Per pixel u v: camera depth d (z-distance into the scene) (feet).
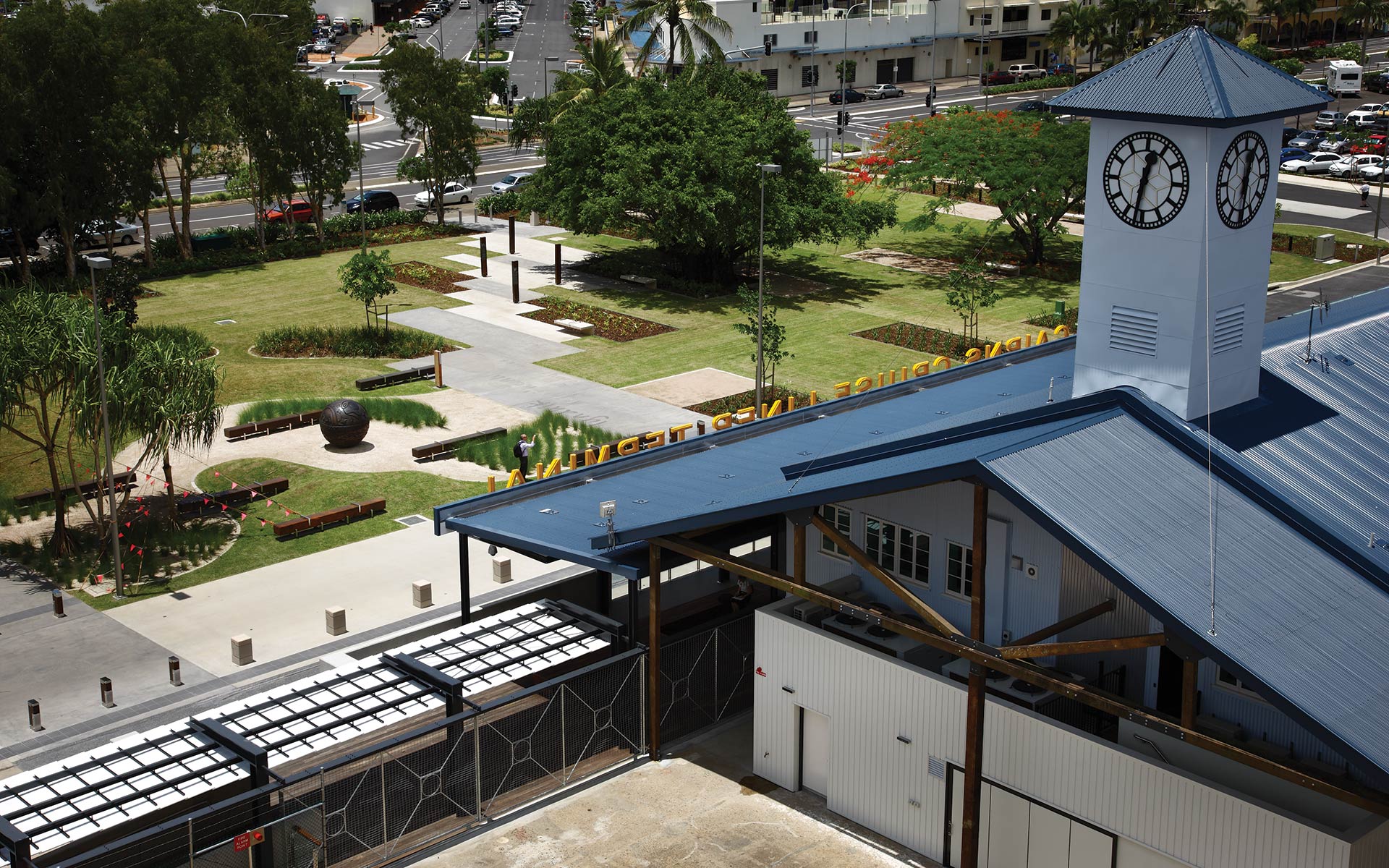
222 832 74.43
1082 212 274.77
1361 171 299.58
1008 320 198.70
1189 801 68.69
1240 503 73.41
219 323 201.16
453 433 154.71
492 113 394.52
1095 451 74.54
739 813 85.66
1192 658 65.72
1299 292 211.61
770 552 117.50
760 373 152.97
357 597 116.06
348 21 575.79
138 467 136.36
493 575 120.57
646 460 114.32
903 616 88.07
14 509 133.39
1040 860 75.97
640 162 204.44
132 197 215.92
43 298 125.39
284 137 237.04
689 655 97.14
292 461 146.30
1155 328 80.33
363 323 199.41
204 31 231.91
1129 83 80.07
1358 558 69.87
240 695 99.50
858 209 220.43
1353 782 65.36
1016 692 78.18
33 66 200.85
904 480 74.02
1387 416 86.17
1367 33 514.68
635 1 299.58
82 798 73.92
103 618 112.27
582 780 88.84
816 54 433.07
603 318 202.28
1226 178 77.77
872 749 82.74
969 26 469.98
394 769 85.40
